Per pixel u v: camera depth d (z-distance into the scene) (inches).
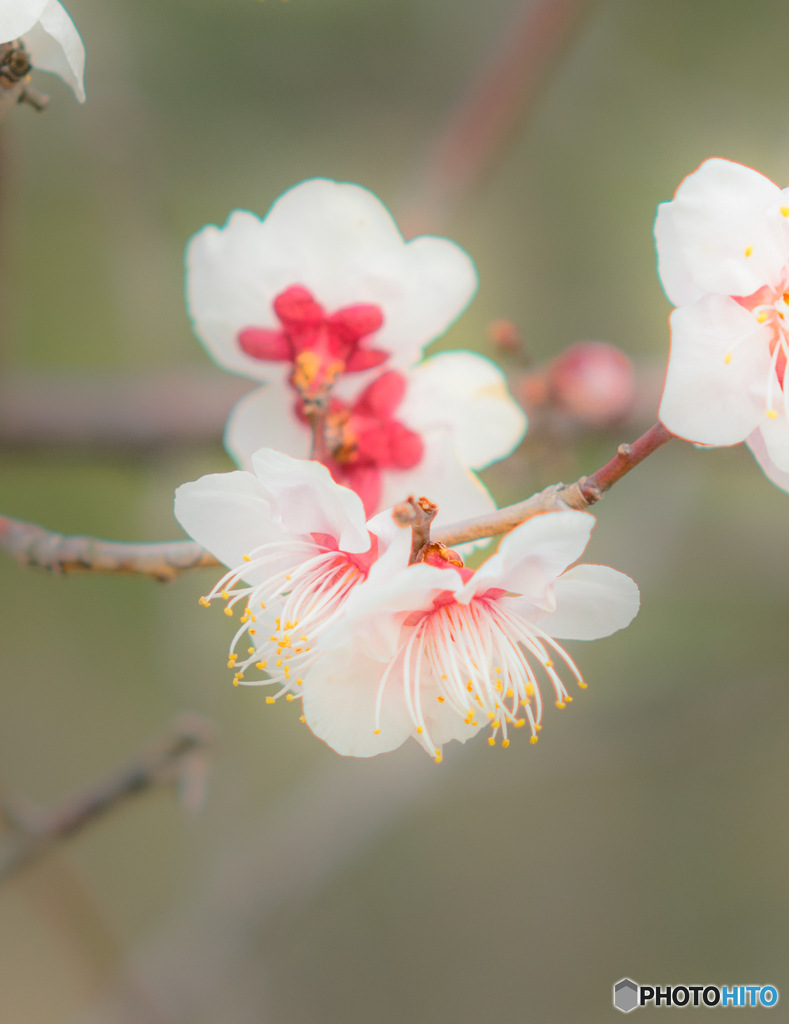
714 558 17.4
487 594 13.3
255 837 17.1
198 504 13.2
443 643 13.2
